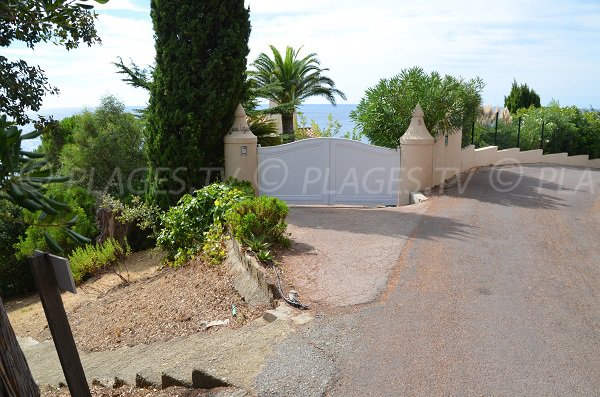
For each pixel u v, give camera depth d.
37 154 2.63
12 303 11.32
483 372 4.20
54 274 3.44
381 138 14.09
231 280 7.02
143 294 8.11
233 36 11.47
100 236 11.60
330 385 4.01
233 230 7.85
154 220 11.54
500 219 9.84
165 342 5.82
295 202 12.60
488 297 5.89
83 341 6.85
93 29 4.87
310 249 8.05
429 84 13.47
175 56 11.41
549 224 9.44
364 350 4.60
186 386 4.17
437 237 8.57
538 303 5.70
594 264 7.09
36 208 2.53
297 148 12.43
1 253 12.18
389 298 5.91
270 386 3.97
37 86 6.22
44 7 3.37
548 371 4.21
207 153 12.09
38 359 6.58
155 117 11.82
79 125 14.60
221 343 5.08
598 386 3.99
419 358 4.45
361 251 7.87
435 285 6.30
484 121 21.58
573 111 21.94
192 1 11.18
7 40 5.06
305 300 5.91
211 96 11.46
